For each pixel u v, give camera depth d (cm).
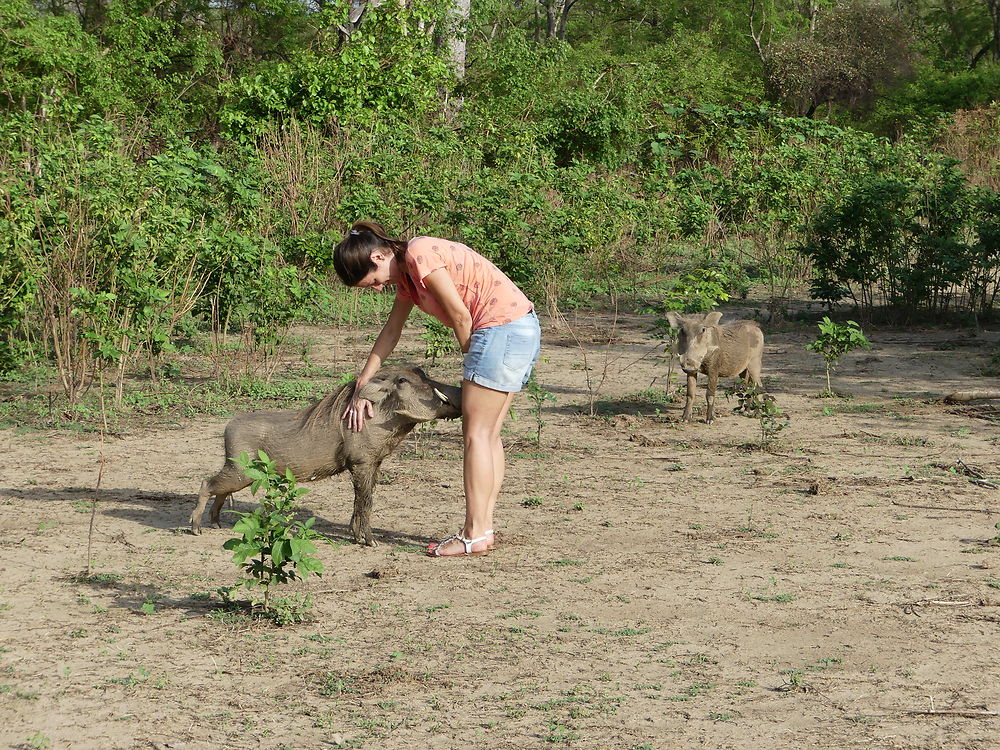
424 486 823
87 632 539
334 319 1620
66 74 2522
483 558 659
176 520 733
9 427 994
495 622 557
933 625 550
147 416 1051
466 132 2475
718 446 952
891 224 1653
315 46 3145
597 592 602
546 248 1755
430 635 541
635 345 1477
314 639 534
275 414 689
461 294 640
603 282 1923
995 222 1620
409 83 2434
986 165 2853
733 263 1989
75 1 3578
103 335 1082
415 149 2047
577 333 1562
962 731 435
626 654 518
